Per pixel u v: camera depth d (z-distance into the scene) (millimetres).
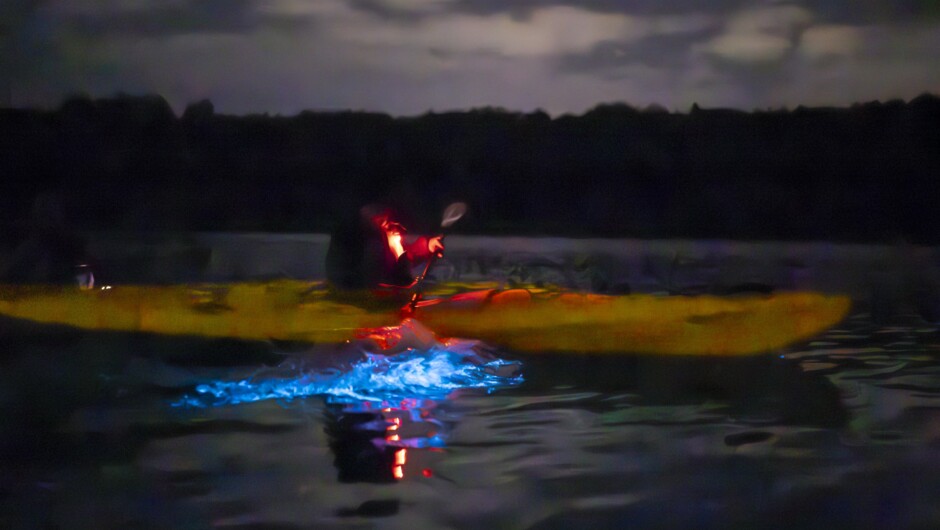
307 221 19344
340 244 5180
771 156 19750
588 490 2586
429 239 4980
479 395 3834
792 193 19422
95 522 2359
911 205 18688
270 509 2436
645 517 2357
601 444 3070
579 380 4168
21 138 20203
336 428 3291
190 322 4656
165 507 2455
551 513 2391
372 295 4992
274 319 4543
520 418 3426
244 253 10938
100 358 4387
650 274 8773
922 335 5469
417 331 4461
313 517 2367
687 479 2668
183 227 18250
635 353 4520
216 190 20312
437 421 3393
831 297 4730
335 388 3938
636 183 20125
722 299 4758
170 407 3609
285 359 4352
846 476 2707
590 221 19562
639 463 2838
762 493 2570
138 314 4770
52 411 3547
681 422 3361
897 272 9453
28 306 5059
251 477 2719
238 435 3209
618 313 4566
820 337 5426
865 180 19188
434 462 2861
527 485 2621
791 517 2371
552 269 8648
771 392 3885
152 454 2957
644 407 3588
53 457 2938
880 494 2547
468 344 4500
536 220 19672
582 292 5215
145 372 4125
